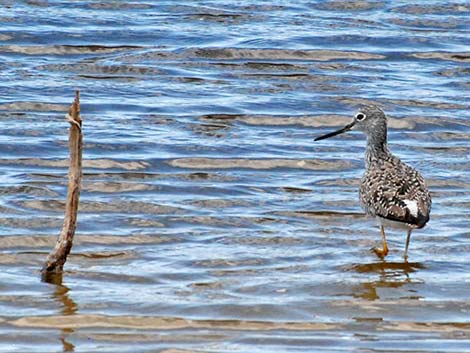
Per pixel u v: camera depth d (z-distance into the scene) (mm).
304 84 24250
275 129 21812
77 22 27141
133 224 16906
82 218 17000
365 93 23703
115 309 13719
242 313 13664
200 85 24000
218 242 16297
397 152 20688
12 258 15500
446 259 15719
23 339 12844
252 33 27062
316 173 19641
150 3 28828
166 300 14000
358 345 12820
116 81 24031
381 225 15828
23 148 20109
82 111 22203
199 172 19391
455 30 27875
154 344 12758
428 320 13609
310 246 16203
